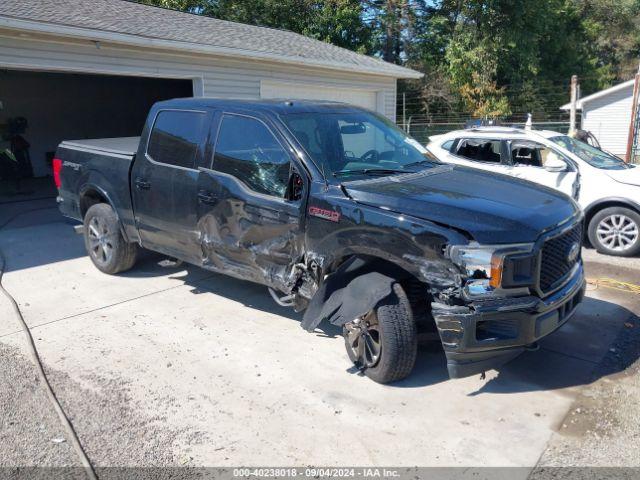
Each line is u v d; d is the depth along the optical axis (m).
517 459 3.33
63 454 3.39
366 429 3.64
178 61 10.90
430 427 3.66
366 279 4.04
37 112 17.88
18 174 14.48
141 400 3.96
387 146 5.23
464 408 3.87
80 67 9.38
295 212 4.47
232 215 4.93
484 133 8.84
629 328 5.18
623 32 39.97
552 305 3.84
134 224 6.09
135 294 6.07
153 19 12.20
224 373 4.35
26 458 3.35
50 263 7.29
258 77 12.66
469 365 3.71
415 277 3.96
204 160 5.20
